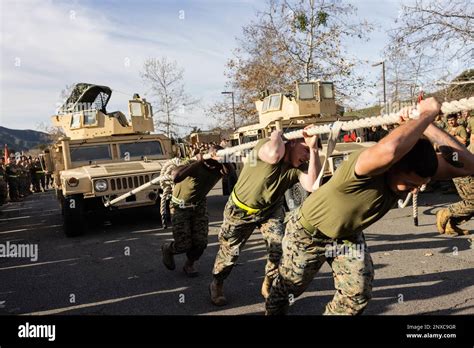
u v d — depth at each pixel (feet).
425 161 7.15
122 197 21.22
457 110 6.49
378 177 7.73
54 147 31.22
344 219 8.29
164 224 16.37
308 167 10.97
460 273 14.94
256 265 17.76
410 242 19.49
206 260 19.20
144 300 14.56
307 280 9.50
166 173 15.81
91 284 16.85
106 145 31.27
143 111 32.40
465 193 18.78
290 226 9.42
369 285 8.74
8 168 56.13
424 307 12.40
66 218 26.40
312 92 30.89
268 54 64.64
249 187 11.84
